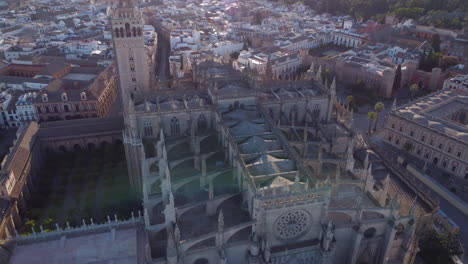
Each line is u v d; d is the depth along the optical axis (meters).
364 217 91.81
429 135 144.88
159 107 106.88
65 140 142.50
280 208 78.62
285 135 113.81
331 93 123.88
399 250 95.50
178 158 102.31
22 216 112.00
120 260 80.75
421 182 135.00
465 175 136.38
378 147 143.12
